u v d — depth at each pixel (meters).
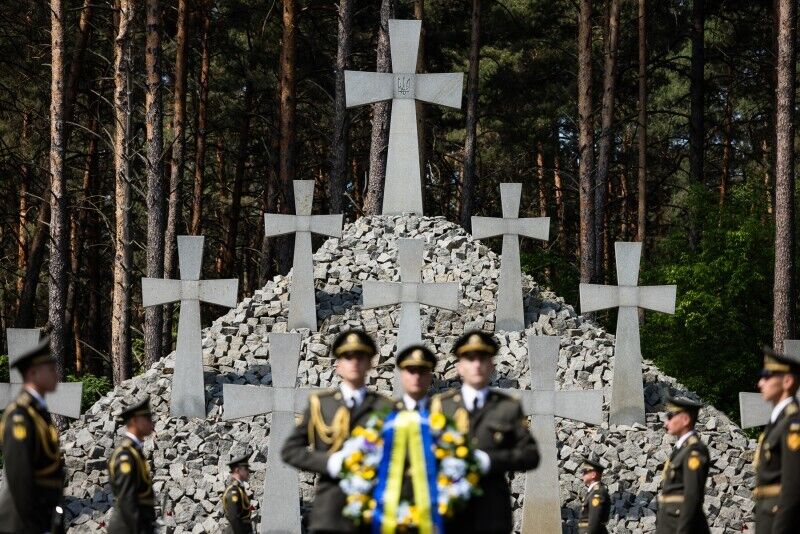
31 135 39.25
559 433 21.12
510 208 23.16
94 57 38.38
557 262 40.78
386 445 8.71
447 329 22.92
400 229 25.61
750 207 33.50
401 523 8.49
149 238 29.66
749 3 41.28
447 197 53.59
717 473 20.78
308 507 19.83
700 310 31.56
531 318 23.53
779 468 10.43
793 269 26.89
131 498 12.08
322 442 9.12
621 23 42.50
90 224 41.81
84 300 48.59
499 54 42.84
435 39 42.06
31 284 34.44
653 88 44.81
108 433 21.27
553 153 49.84
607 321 38.34
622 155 50.88
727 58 44.25
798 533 10.05
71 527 19.91
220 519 19.84
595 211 34.25
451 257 24.80
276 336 19.02
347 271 24.38
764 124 48.84
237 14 40.31
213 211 51.53
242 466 17.25
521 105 44.59
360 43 44.69
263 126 47.53
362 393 9.33
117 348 29.88
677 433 12.40
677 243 35.25
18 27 38.06
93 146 39.84
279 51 39.16
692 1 42.59
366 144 50.22
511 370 21.80
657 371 22.70
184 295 21.58
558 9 44.12
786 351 19.45
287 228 22.98
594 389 21.77
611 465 20.59
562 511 20.02
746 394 18.08
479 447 8.95
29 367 10.66
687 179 49.16
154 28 29.73
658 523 12.44
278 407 18.95
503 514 8.88
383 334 22.59
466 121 42.56
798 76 43.38
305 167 51.06
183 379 21.42
